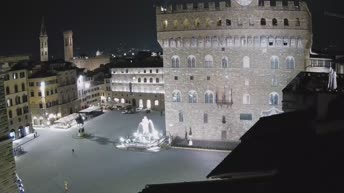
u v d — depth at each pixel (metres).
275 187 20.58
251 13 110.50
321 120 27.69
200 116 120.38
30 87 151.62
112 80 189.25
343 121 25.88
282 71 112.00
